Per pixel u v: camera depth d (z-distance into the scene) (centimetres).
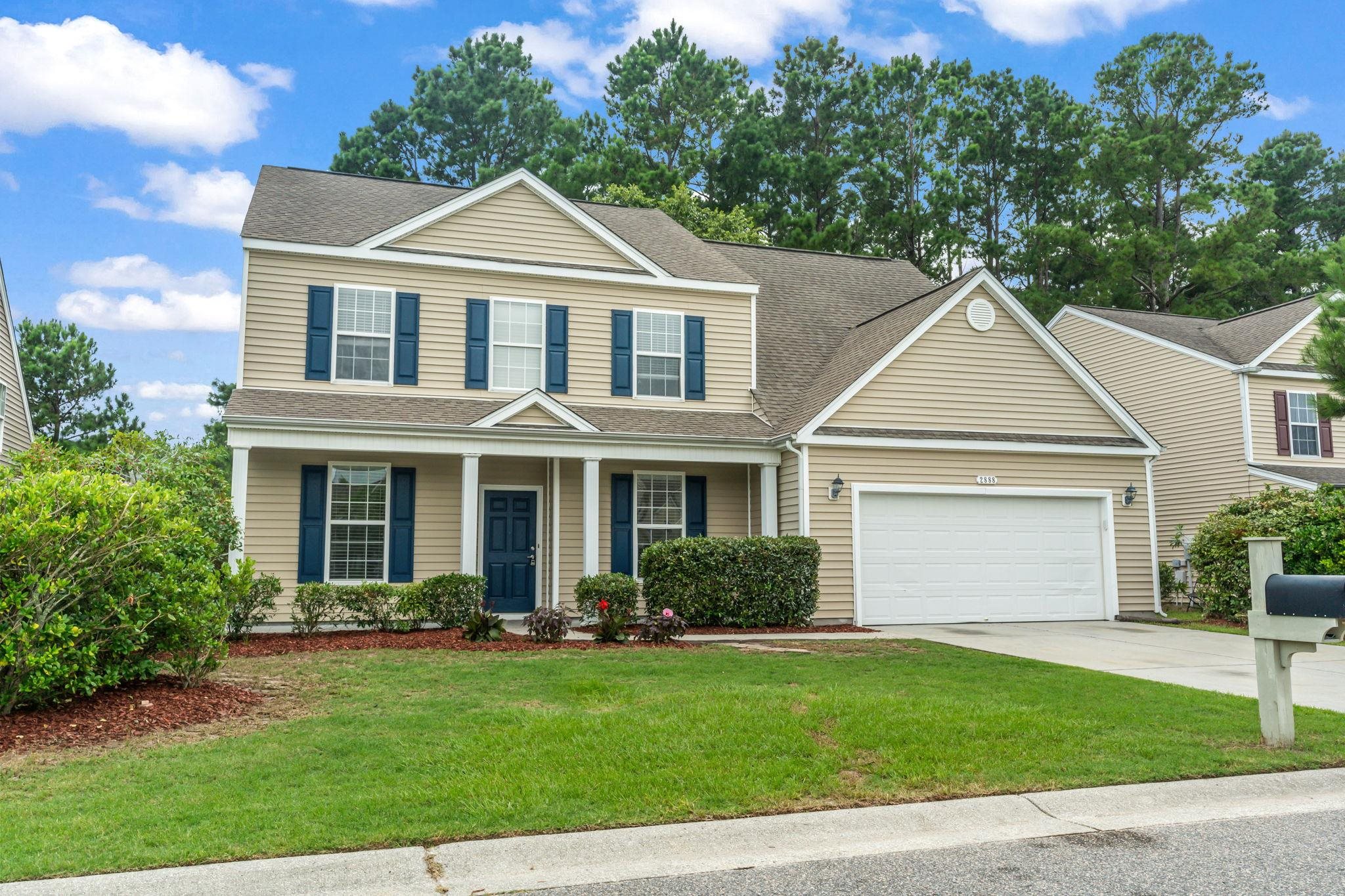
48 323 3369
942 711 797
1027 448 1703
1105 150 3719
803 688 915
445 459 1612
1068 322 2895
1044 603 1705
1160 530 2527
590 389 1700
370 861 484
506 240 1683
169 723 755
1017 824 573
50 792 582
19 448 2275
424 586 1371
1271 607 743
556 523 1614
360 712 803
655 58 4294
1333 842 539
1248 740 752
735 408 1784
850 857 512
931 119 4016
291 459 1520
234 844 496
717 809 571
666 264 1798
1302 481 2158
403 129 4341
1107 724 791
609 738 703
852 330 2011
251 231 1533
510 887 462
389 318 1600
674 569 1476
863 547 1619
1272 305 3769
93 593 802
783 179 3825
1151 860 508
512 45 4647
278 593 1321
